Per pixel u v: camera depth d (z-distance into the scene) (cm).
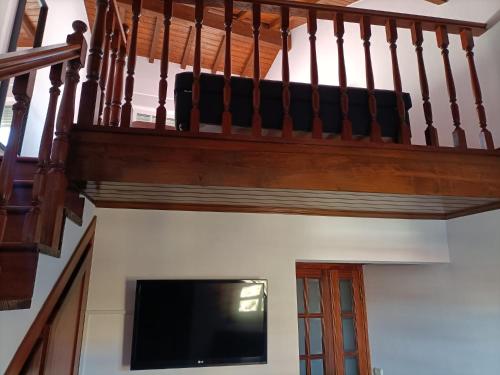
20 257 131
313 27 209
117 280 237
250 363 237
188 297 236
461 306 277
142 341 223
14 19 265
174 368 226
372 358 376
